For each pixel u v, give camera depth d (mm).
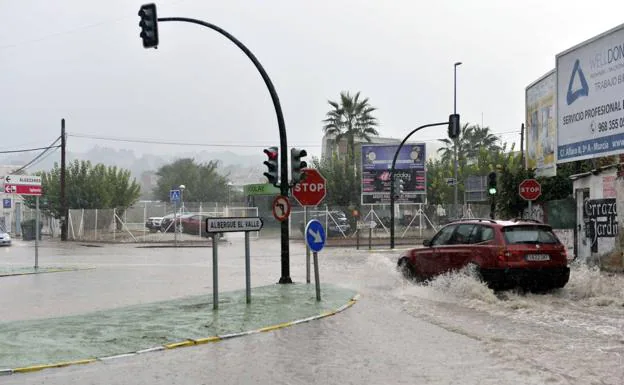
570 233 19969
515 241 11875
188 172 85875
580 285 12844
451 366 6879
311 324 9688
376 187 42344
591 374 6352
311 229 11984
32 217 55594
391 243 31078
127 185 55469
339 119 54156
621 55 15695
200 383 6449
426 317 10094
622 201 15906
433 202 50562
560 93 18594
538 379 6227
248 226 11586
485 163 47438
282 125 15500
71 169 52531
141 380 6605
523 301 11141
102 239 43125
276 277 17375
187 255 28172
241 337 8812
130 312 10898
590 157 17031
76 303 12742
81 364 7387
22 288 15500
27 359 7531
